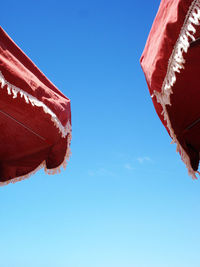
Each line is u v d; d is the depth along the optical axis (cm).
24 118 269
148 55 201
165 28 169
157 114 239
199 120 227
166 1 183
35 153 315
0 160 321
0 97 246
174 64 169
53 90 292
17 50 257
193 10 154
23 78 236
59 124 270
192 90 214
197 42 168
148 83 217
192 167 229
